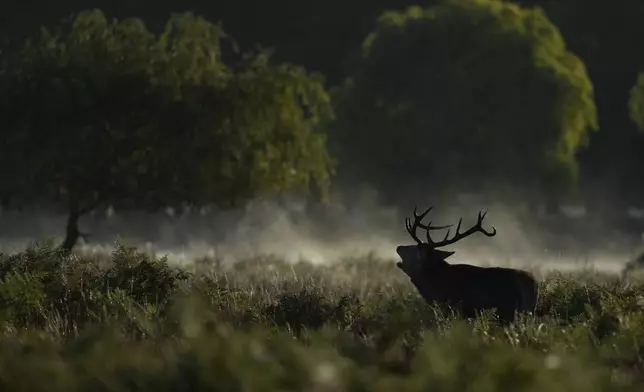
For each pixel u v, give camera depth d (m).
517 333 29.16
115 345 24.42
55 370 21.38
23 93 66.69
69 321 31.53
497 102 132.62
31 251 40.69
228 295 35.62
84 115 67.06
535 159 132.38
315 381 20.45
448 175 133.62
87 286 35.25
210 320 27.12
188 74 69.56
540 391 20.12
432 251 35.91
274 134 71.44
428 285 35.69
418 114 133.38
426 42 134.00
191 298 27.81
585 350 25.02
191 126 68.81
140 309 31.95
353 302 37.22
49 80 66.56
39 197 67.44
